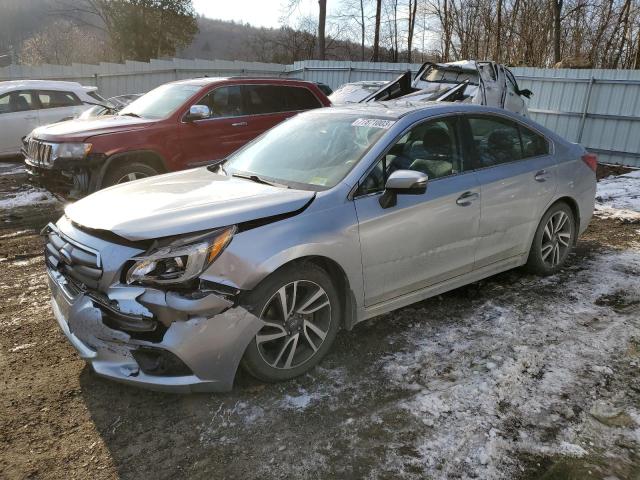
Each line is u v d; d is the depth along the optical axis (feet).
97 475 8.14
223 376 9.38
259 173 12.46
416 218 11.68
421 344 11.86
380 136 11.92
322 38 85.87
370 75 61.98
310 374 10.71
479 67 34.14
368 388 10.23
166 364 9.12
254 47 107.86
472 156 13.30
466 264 13.20
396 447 8.62
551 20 77.05
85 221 9.80
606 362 11.07
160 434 9.02
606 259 17.54
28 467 8.27
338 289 11.16
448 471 8.09
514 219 14.10
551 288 14.99
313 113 14.51
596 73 43.11
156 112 23.75
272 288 9.64
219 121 24.25
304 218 10.14
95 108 36.65
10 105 37.32
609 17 77.97
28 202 26.00
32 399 9.94
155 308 8.74
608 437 8.80
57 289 10.21
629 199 27.04
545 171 14.89
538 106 47.03
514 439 8.75
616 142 43.01
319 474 8.09
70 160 20.45
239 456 8.49
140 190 11.34
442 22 88.99
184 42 114.83
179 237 9.02
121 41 107.96
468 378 10.50
